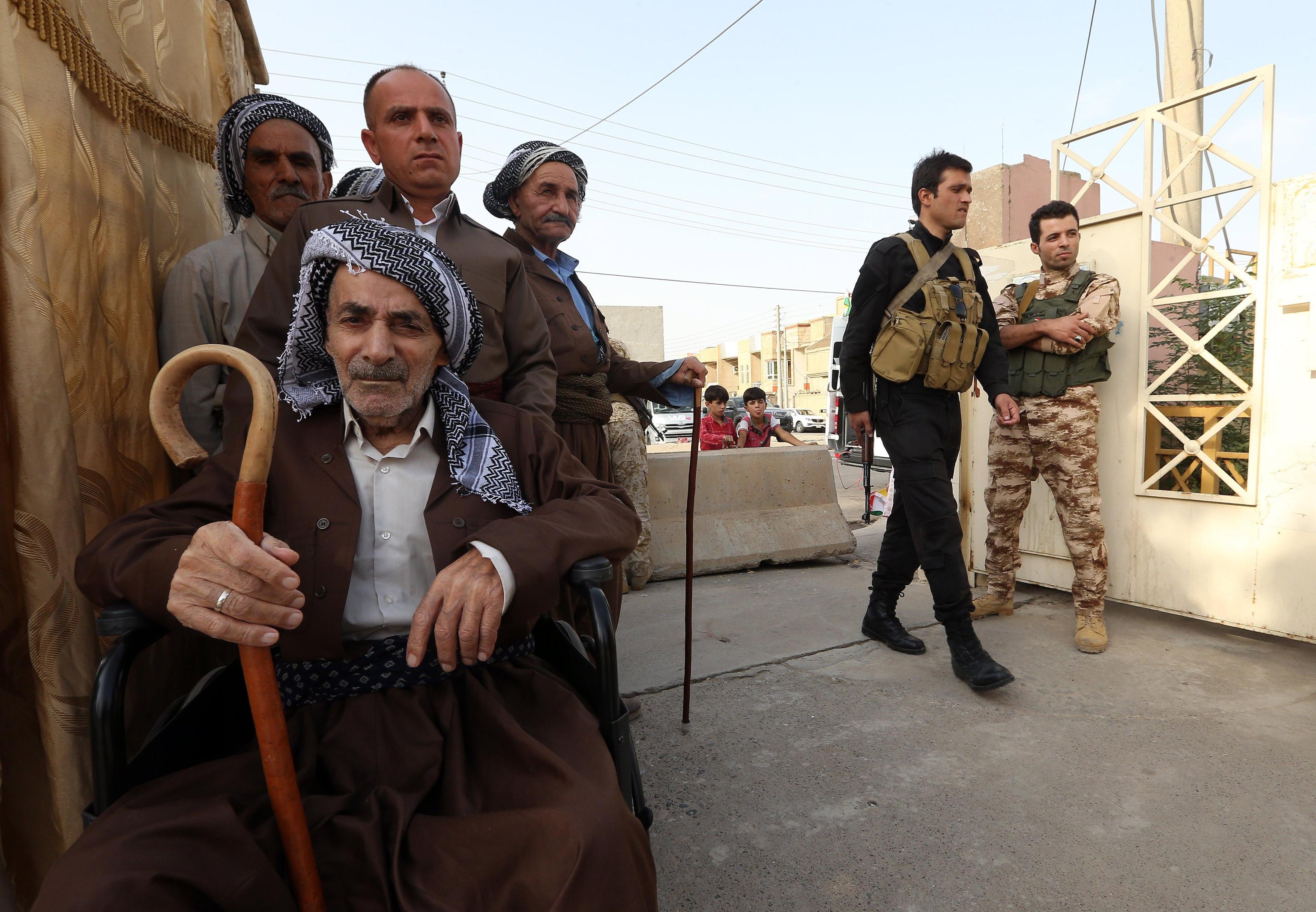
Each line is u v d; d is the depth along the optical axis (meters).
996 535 3.55
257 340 1.70
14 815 1.40
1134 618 3.61
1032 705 2.65
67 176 1.53
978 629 3.46
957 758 2.29
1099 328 3.05
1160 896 1.67
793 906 1.67
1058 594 3.99
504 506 1.35
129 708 1.62
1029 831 1.92
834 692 2.79
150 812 1.00
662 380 2.64
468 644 1.12
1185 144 6.46
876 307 2.95
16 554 1.35
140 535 1.14
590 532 1.26
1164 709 2.59
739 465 4.98
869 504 3.24
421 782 1.15
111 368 1.67
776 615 3.79
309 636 1.24
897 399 2.92
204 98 2.53
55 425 1.35
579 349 2.41
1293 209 2.90
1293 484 2.95
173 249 2.20
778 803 2.08
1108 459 3.57
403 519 1.32
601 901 0.96
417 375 1.29
